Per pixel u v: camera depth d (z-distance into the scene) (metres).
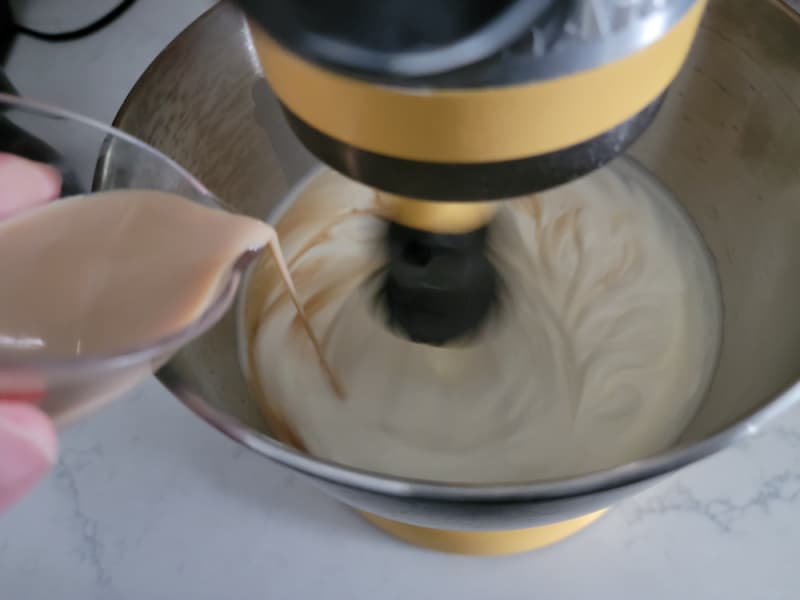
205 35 0.56
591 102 0.32
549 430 0.59
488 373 0.61
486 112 0.31
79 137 0.48
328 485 0.39
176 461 0.61
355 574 0.56
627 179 0.73
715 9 0.57
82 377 0.36
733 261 0.64
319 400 0.61
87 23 0.90
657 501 0.57
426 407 0.60
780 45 0.54
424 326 0.61
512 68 0.30
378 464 0.58
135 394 0.64
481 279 0.60
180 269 0.40
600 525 0.57
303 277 0.68
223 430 0.39
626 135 0.35
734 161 0.63
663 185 0.72
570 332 0.64
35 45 0.88
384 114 0.32
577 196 0.72
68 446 0.62
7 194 0.44
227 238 0.41
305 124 0.35
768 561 0.54
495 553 0.55
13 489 0.38
